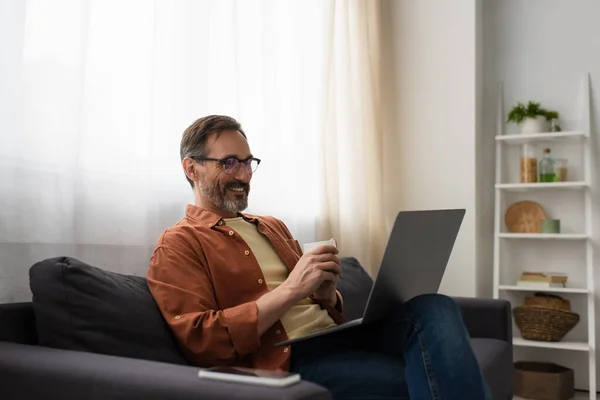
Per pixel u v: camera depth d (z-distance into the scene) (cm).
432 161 354
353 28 342
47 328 138
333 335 175
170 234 163
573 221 350
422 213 150
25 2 170
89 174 188
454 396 134
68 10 182
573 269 349
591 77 353
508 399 231
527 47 368
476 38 353
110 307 142
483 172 372
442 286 344
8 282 166
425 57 360
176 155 223
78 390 116
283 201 283
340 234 318
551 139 350
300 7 304
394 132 364
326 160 311
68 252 183
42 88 175
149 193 210
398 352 158
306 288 154
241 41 262
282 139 289
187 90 227
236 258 166
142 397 109
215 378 107
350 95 329
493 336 244
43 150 176
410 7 366
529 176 345
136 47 206
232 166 177
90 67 190
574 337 345
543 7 366
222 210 182
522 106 352
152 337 145
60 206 180
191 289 153
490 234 369
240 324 145
